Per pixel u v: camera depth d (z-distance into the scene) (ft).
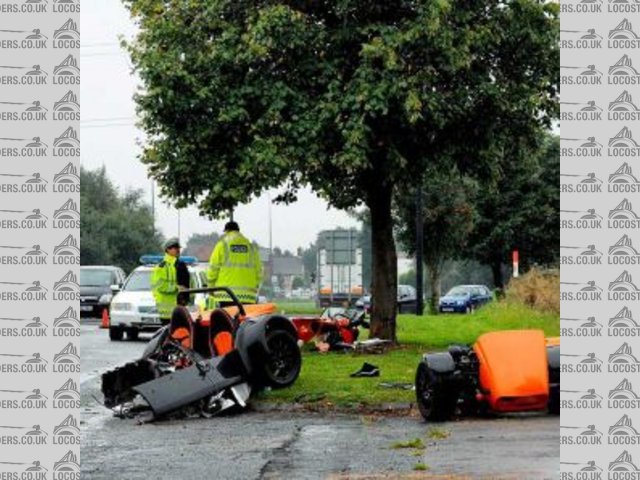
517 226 433.07
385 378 116.57
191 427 95.30
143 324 202.90
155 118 142.31
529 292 231.09
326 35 141.38
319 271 418.10
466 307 394.73
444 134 149.07
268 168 136.98
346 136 135.85
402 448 78.69
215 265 130.41
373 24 138.31
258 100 141.59
